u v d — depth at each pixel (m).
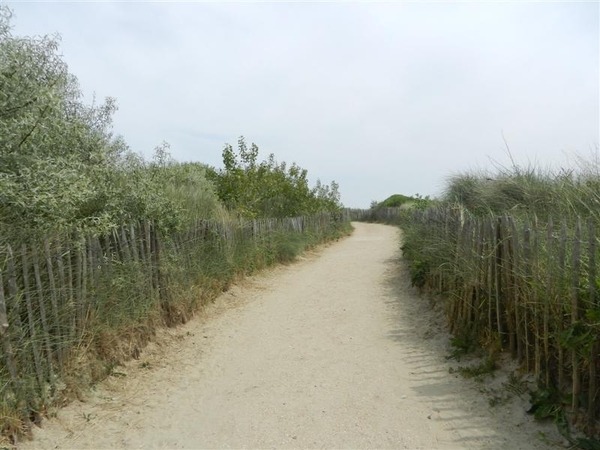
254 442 3.89
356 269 12.84
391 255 15.08
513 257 4.82
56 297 4.52
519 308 4.71
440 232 8.10
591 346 3.52
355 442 3.83
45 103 4.54
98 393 4.79
